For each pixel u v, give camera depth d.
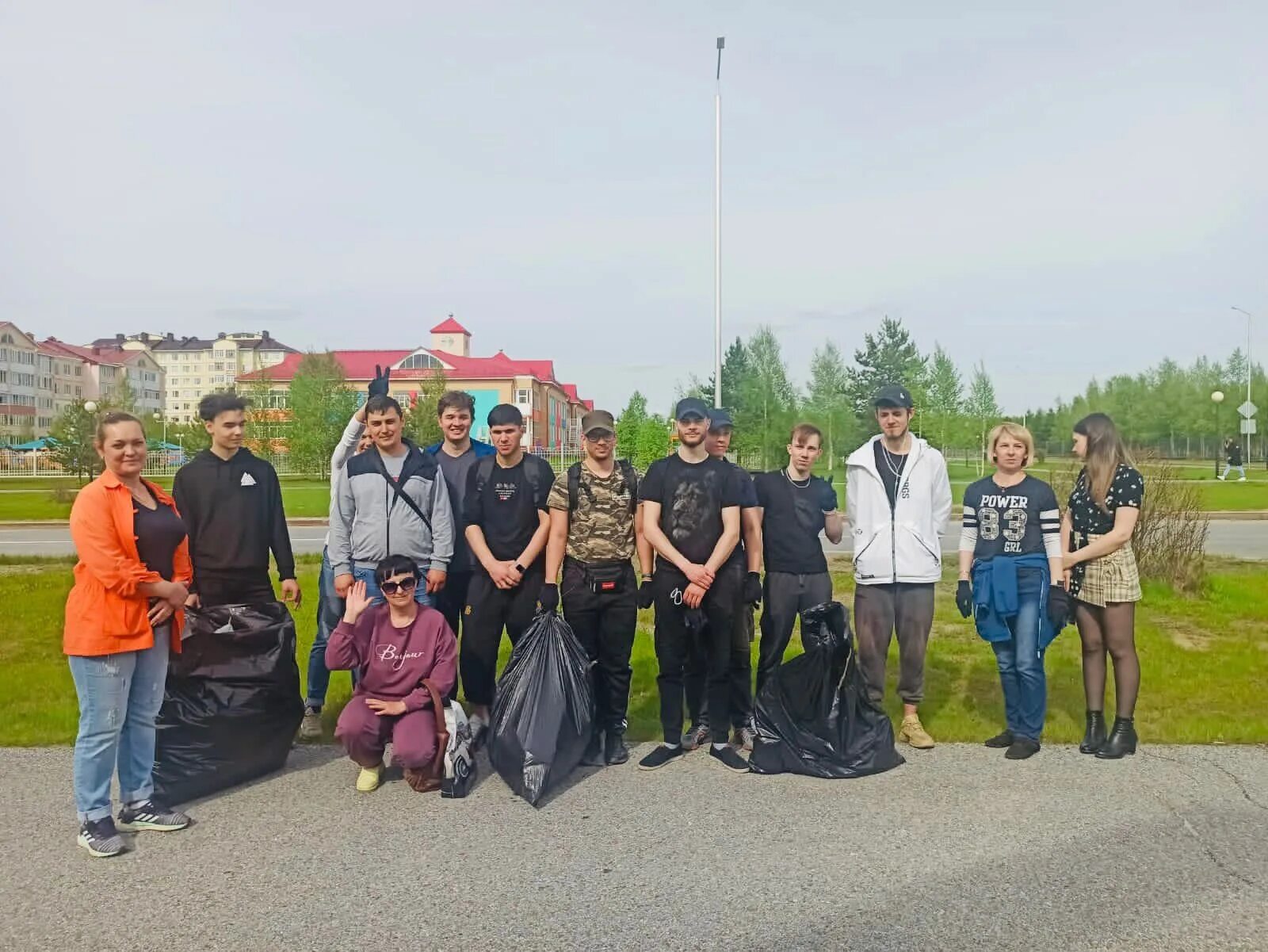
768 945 3.08
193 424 44.94
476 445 5.98
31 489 36.47
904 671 5.41
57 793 4.51
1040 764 4.92
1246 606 9.13
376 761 4.62
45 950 3.06
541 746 4.53
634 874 3.61
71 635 3.83
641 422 38.84
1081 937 3.11
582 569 5.02
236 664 4.72
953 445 42.56
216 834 4.04
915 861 3.72
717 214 20.25
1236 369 56.22
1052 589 5.06
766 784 4.66
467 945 3.09
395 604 4.69
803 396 41.34
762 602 5.66
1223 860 3.69
